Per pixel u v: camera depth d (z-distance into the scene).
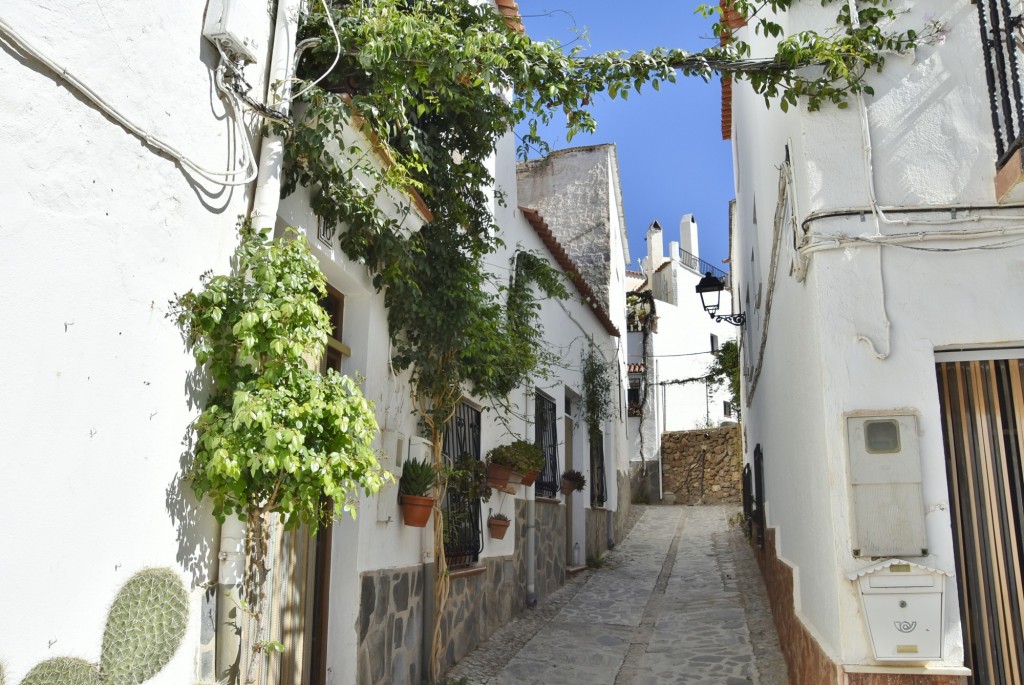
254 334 3.08
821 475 4.39
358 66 4.52
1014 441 4.18
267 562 4.03
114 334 2.65
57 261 2.41
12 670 2.20
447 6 5.05
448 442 6.66
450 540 6.59
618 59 4.88
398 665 5.43
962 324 4.16
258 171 3.68
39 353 2.33
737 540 14.31
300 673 4.41
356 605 4.78
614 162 16.59
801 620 5.14
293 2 4.00
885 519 3.97
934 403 4.10
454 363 6.13
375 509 5.15
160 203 2.93
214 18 3.30
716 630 7.86
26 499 2.27
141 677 2.71
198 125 3.21
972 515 4.16
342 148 4.23
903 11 4.58
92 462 2.53
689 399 26.89
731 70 4.81
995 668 4.04
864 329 4.21
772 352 7.30
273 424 3.00
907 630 3.79
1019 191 4.09
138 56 2.82
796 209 4.84
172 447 2.94
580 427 12.58
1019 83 4.19
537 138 5.50
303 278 3.34
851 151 4.45
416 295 5.53
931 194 4.35
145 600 2.75
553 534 10.45
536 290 9.95
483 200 6.41
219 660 3.23
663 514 19.83
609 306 15.23
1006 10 4.15
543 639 7.62
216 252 3.31
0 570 2.17
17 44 2.29
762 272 7.95
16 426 2.24
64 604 2.39
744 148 10.41
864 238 4.27
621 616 8.77
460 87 5.49
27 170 2.31
